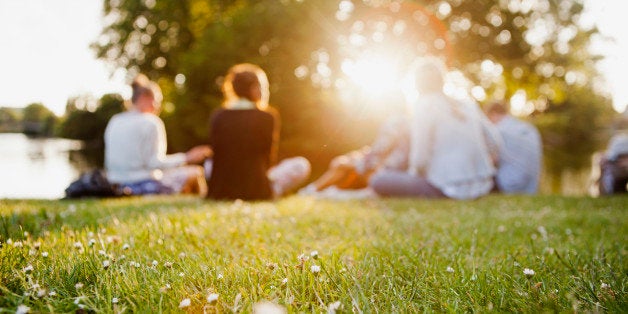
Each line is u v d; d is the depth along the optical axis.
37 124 60.12
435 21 22.17
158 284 1.66
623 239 3.09
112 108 46.06
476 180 6.52
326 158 21.45
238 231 2.97
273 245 2.50
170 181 7.37
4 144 41.31
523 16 23.78
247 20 21.59
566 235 3.33
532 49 24.05
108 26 31.52
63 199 5.84
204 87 23.19
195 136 23.58
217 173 5.82
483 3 23.23
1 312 1.42
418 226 3.56
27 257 1.98
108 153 6.80
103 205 4.72
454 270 1.93
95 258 1.97
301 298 1.58
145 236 2.61
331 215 4.10
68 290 1.66
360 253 2.27
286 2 22.08
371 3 22.16
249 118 5.81
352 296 1.51
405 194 6.59
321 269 1.84
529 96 24.86
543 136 33.56
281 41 22.06
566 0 23.62
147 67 30.72
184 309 1.47
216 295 1.37
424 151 6.47
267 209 4.43
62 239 2.39
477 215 4.43
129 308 1.49
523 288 1.69
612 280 1.83
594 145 45.16
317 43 22.06
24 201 5.17
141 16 30.09
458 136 6.45
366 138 15.62
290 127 22.61
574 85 25.84
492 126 7.73
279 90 22.53
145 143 6.70
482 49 23.70
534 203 5.98
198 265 1.92
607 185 9.10
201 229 2.93
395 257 2.16
